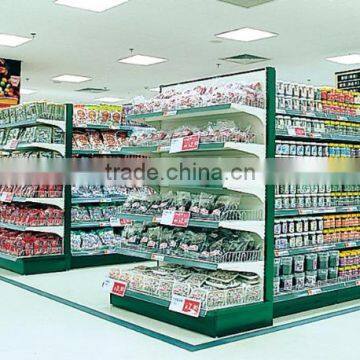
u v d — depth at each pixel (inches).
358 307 199.2
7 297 206.7
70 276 251.1
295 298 185.9
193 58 431.5
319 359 141.5
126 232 200.5
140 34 352.5
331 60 432.1
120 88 601.3
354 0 273.7
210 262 164.1
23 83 566.3
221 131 167.2
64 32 346.9
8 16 309.3
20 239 258.1
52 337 157.8
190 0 277.0
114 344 151.8
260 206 170.1
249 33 346.3
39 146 256.5
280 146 182.5
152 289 178.7
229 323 160.9
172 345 151.0
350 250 213.3
